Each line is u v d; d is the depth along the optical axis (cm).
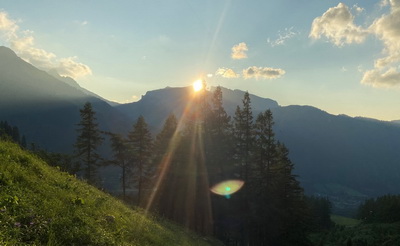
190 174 4697
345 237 10194
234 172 5000
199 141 5019
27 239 720
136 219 1526
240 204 4741
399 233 9438
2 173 1022
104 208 1302
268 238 4619
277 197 4862
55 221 863
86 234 880
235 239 4584
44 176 1257
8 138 1664
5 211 780
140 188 5234
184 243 1697
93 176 4506
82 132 4450
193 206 4597
